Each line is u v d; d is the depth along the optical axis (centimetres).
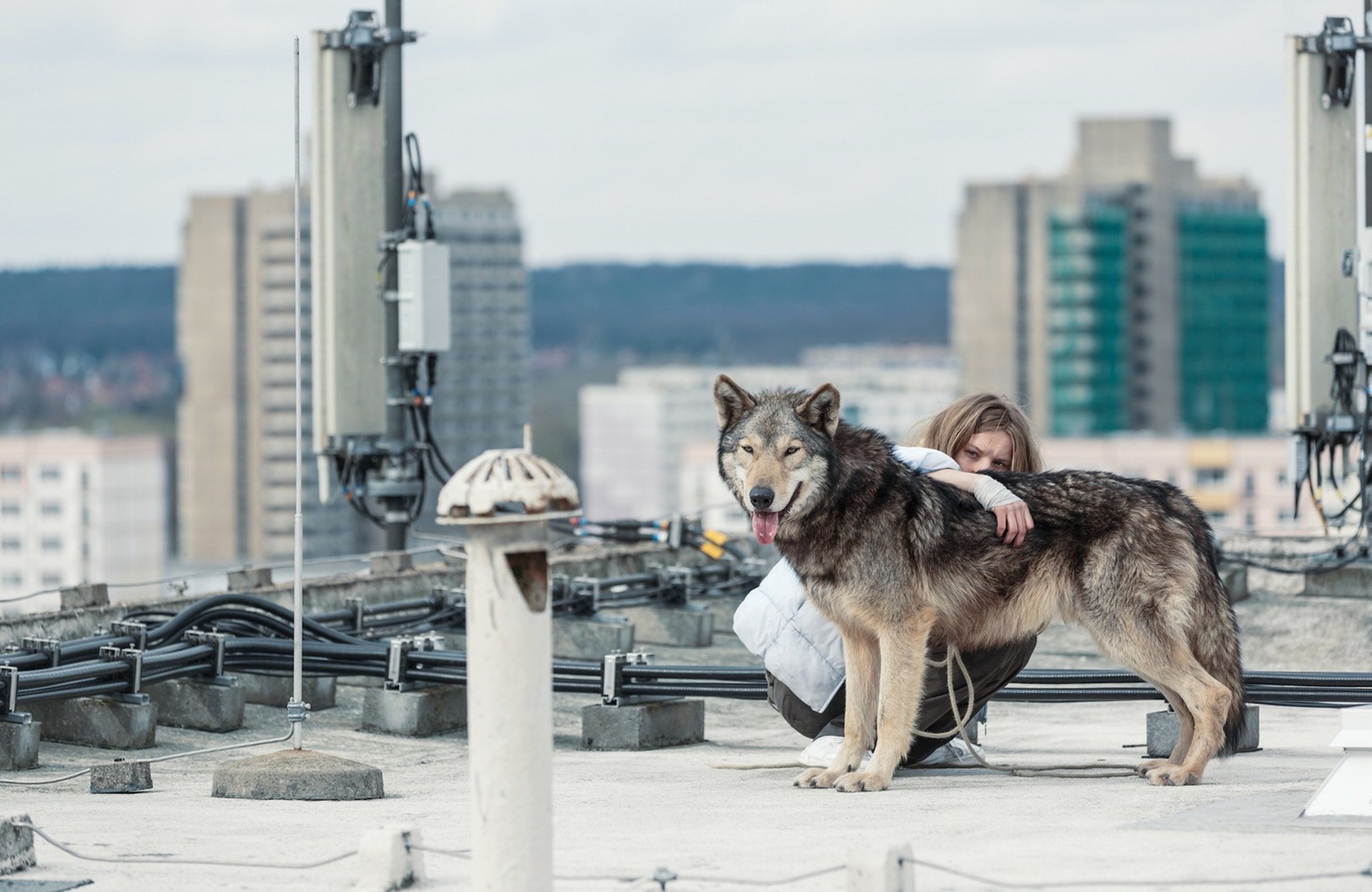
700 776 816
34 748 847
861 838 612
